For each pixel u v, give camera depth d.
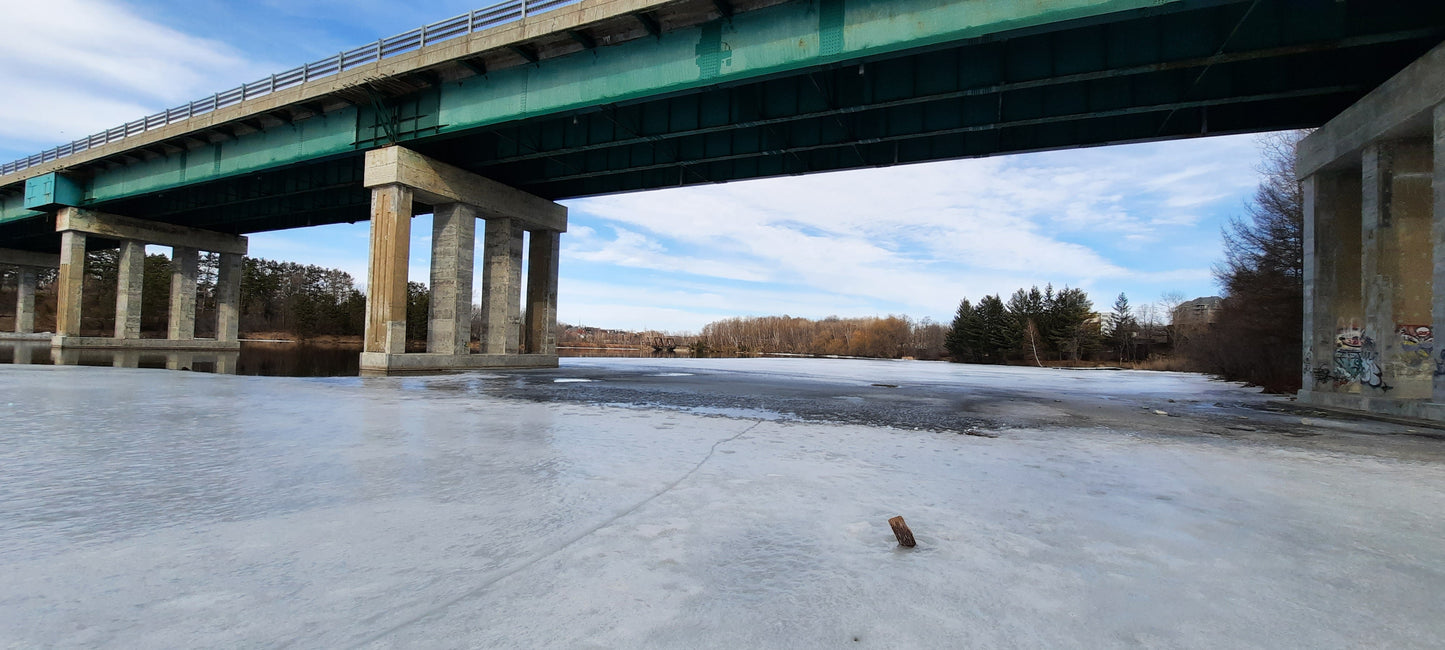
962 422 12.30
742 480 6.27
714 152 27.97
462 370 28.34
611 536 4.37
